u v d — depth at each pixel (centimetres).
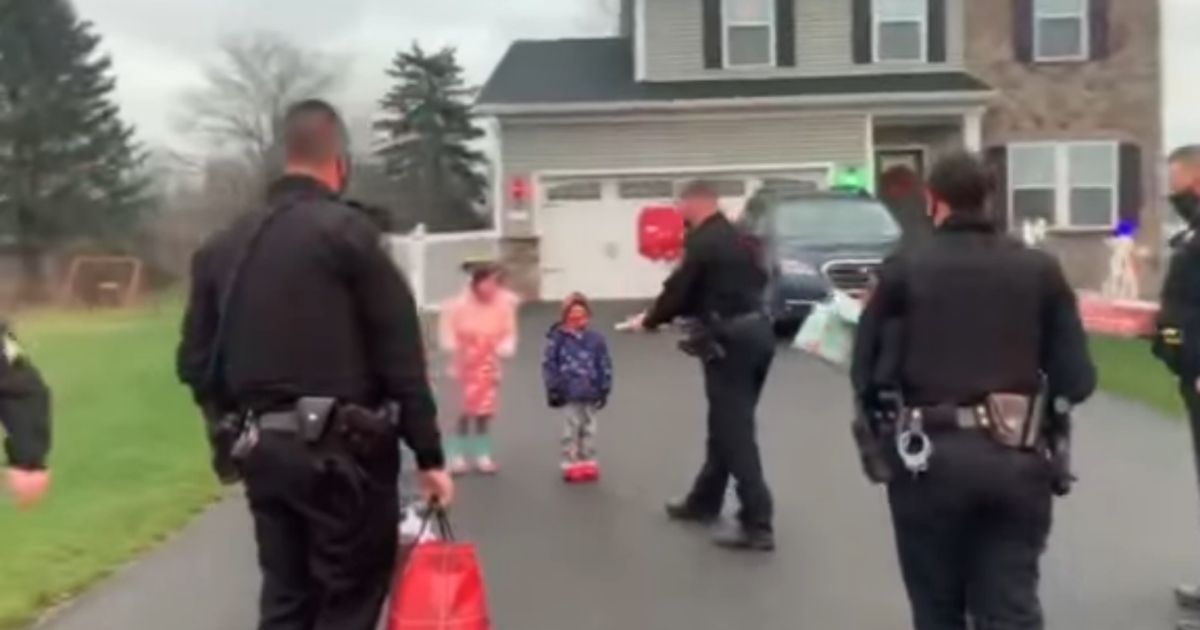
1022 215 2839
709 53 2847
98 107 5059
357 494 471
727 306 798
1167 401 1377
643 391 1457
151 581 773
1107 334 2016
